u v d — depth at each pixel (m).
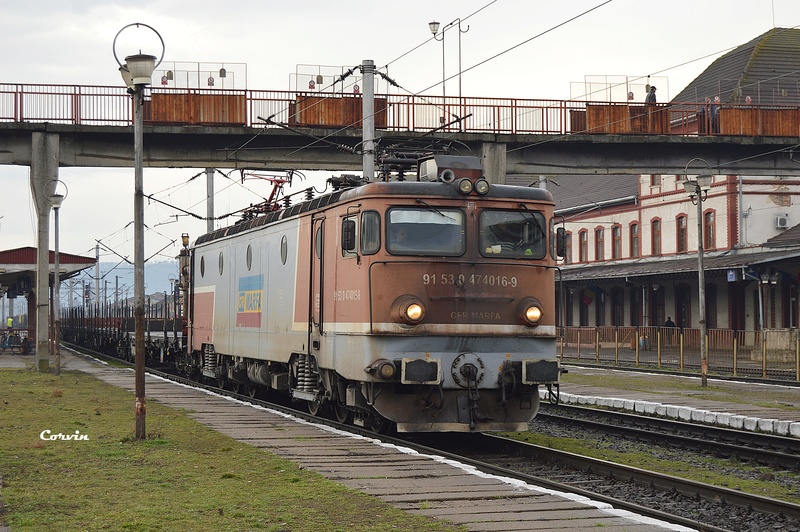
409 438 18.56
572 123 35.72
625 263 66.12
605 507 10.68
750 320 52.66
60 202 34.47
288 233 21.20
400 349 16.23
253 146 34.91
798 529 10.75
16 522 9.79
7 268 49.50
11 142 34.19
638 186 64.88
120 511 10.35
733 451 16.59
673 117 57.03
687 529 9.66
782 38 62.44
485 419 16.48
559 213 73.94
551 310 17.17
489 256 16.84
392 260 16.39
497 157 34.38
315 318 19.14
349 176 19.77
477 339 16.58
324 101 34.38
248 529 9.55
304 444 15.56
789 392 27.56
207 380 31.84
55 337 33.53
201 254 30.20
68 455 14.29
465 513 10.34
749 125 37.06
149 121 33.53
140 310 16.23
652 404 23.62
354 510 10.44
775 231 55.47
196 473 12.75
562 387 29.31
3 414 20.00
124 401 23.25
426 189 16.73
